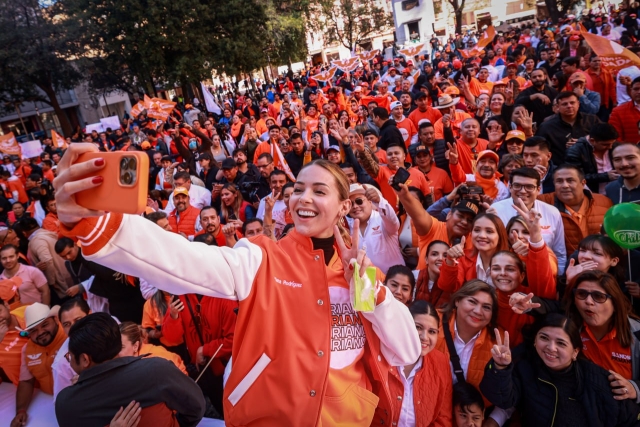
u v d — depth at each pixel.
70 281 6.36
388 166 6.11
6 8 22.09
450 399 2.86
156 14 21.88
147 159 1.02
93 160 1.04
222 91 38.16
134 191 1.00
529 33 20.45
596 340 2.93
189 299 3.82
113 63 23.98
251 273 1.39
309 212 1.50
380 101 11.69
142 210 1.01
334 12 44.50
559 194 4.16
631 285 3.19
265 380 1.34
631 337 2.85
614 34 14.86
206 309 3.68
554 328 2.69
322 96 13.39
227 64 23.59
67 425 2.54
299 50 29.42
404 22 44.72
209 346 3.55
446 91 9.82
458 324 3.11
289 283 1.42
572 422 2.66
